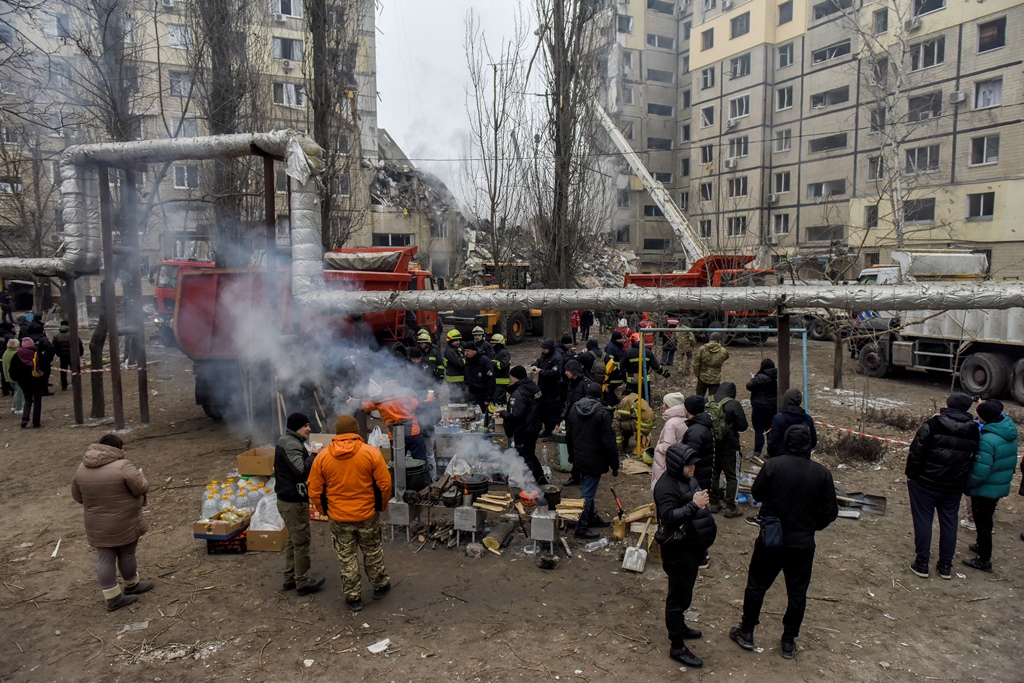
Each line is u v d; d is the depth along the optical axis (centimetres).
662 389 1343
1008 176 2584
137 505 519
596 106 1521
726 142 4166
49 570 585
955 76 2777
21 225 1988
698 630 475
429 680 418
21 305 3109
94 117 1431
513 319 2272
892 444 970
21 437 1044
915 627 484
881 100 2619
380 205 3597
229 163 1620
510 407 746
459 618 496
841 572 573
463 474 689
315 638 470
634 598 526
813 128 3616
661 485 437
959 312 1313
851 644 460
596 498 754
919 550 562
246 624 491
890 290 646
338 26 1662
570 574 569
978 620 495
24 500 762
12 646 464
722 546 629
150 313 2686
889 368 1559
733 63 4081
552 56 1454
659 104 4916
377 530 517
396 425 652
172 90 1828
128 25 1515
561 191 1470
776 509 428
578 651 450
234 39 1550
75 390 1120
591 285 2877
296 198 851
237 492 667
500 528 641
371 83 3734
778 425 614
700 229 4325
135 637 474
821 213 3494
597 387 646
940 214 2800
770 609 512
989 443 551
